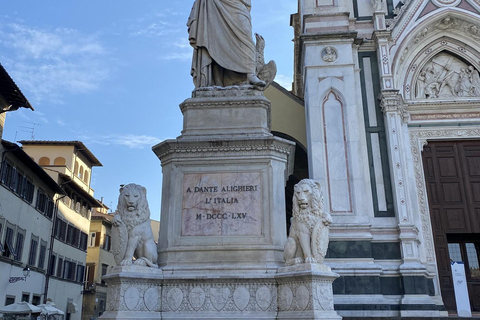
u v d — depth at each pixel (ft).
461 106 55.83
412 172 53.72
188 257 25.07
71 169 127.85
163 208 26.81
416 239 48.80
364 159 53.06
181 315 23.26
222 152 26.76
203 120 28.60
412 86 57.77
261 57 31.99
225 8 31.14
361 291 46.14
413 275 46.55
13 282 84.38
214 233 25.52
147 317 22.77
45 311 81.61
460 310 42.06
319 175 51.47
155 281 23.67
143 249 24.23
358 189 50.60
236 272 24.16
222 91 29.40
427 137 55.42
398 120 53.57
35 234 96.12
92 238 144.25
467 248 54.24
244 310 23.15
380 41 56.03
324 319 21.11
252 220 25.55
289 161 29.40
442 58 59.36
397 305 45.62
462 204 53.62
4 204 81.15
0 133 80.23
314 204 23.58
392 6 60.44
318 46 56.29
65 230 114.32
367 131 54.29
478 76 57.88
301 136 65.00
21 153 84.28
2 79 71.31
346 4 58.85
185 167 26.81
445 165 55.11
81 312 123.85
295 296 22.33
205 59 30.66
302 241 23.17
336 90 54.49
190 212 26.00
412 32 57.47
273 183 26.08
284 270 23.12
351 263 47.50
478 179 54.34
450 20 58.13
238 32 30.60
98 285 140.46
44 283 100.89
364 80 56.39
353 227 48.88
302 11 60.08
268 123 30.86
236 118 28.48
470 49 58.65
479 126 55.31
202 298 23.50
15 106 79.66
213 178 26.43
